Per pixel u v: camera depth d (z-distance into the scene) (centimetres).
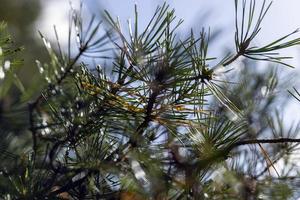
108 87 92
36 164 88
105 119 90
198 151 86
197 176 82
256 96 106
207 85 88
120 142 89
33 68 103
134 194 82
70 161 90
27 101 88
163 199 79
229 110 90
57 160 90
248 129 89
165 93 88
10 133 86
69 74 97
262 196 85
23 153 88
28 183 86
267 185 85
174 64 86
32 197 85
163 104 88
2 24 94
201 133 86
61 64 99
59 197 87
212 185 83
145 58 87
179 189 80
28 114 86
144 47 88
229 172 83
